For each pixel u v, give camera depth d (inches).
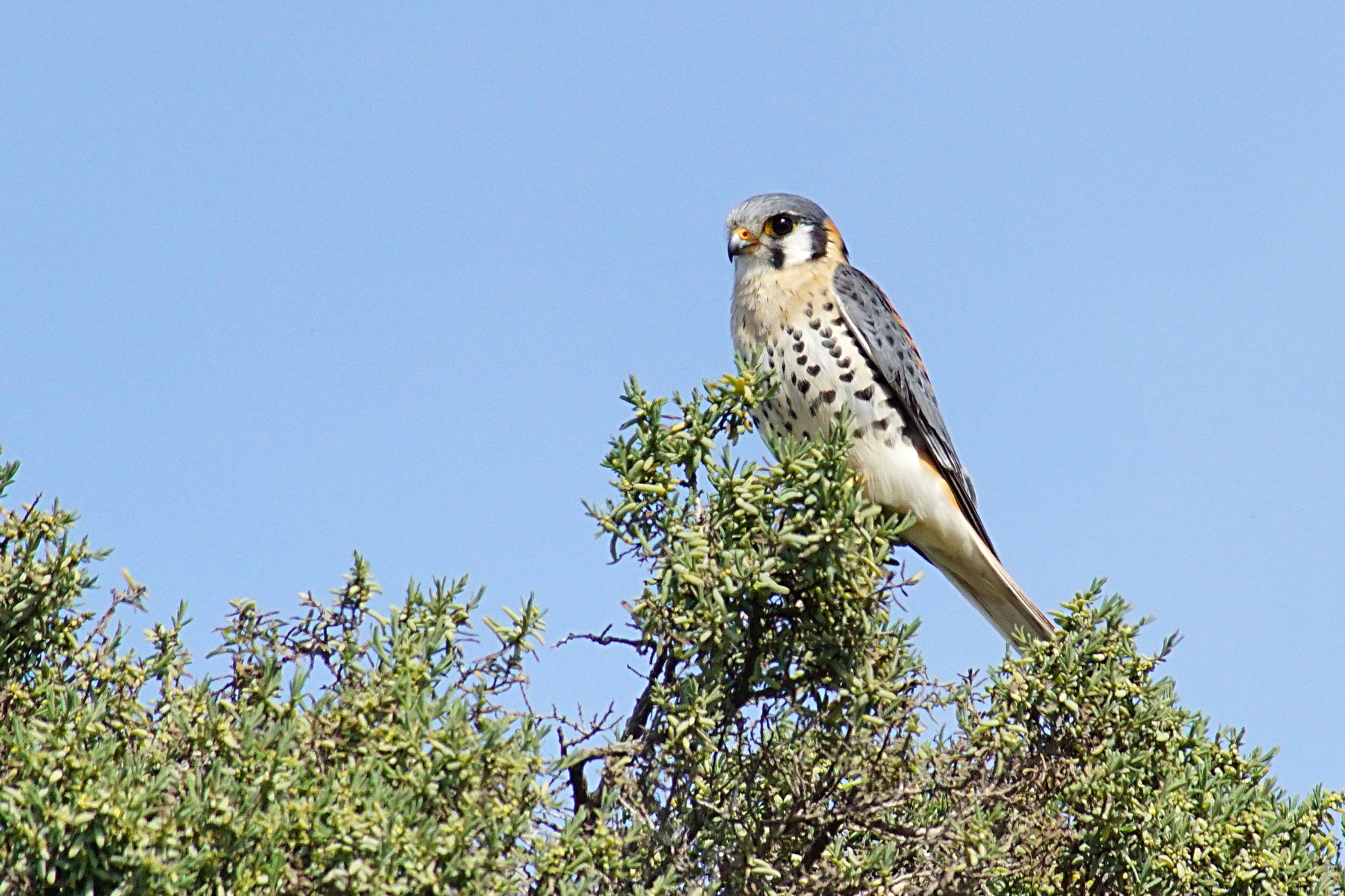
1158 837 304.2
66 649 284.5
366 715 253.4
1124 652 313.9
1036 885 296.2
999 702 305.4
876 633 297.9
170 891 217.8
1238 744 336.2
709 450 292.5
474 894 233.1
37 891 223.5
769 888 274.4
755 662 299.0
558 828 254.4
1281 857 314.0
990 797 287.0
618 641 289.6
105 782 224.5
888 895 281.1
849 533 293.0
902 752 284.5
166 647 279.9
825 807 285.4
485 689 268.1
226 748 240.2
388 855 226.5
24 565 282.4
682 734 274.5
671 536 287.7
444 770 243.6
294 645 276.4
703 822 283.0
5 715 267.0
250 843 225.5
